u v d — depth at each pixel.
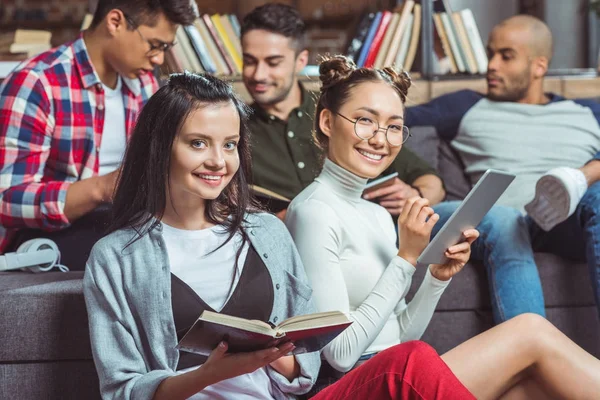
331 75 2.23
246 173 2.02
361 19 4.30
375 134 2.16
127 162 1.95
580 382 1.80
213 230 1.95
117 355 1.84
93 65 2.94
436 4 4.21
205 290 1.89
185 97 1.87
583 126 3.60
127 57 2.91
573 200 2.77
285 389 1.93
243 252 1.95
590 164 2.93
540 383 1.84
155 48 2.91
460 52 4.05
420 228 2.09
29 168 2.77
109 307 1.87
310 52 5.74
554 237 2.99
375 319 2.05
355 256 2.15
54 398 2.21
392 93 2.19
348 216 2.17
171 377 1.72
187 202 1.92
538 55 3.62
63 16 5.65
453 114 3.66
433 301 2.22
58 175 2.89
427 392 1.57
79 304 2.21
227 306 1.89
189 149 1.86
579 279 2.97
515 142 3.54
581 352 1.83
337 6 5.73
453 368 1.80
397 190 2.87
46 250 2.65
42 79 2.83
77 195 2.68
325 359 2.14
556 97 3.70
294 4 5.72
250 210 2.03
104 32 2.90
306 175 3.24
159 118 1.88
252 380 1.88
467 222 2.11
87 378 2.21
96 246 1.91
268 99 3.28
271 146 3.28
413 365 1.59
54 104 2.85
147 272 1.87
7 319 2.20
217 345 1.61
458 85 3.98
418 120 3.66
